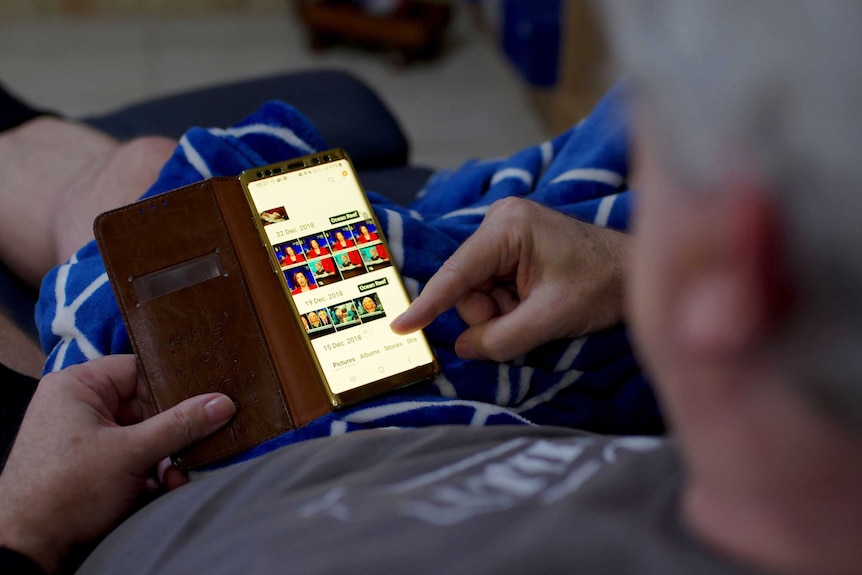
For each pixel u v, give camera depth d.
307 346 0.63
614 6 0.28
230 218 0.66
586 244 0.64
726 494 0.33
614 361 0.69
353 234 0.68
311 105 1.19
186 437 0.58
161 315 0.62
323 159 0.70
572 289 0.63
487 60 2.23
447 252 0.71
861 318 0.25
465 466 0.44
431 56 2.22
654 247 0.29
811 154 0.24
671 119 0.26
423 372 0.63
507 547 0.36
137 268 0.63
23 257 0.96
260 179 0.68
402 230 0.69
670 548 0.34
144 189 0.84
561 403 0.68
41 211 0.95
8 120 1.04
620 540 0.35
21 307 0.95
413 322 0.61
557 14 1.95
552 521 0.37
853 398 0.26
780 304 0.26
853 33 0.23
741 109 0.25
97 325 0.66
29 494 0.54
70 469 0.55
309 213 0.68
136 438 0.56
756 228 0.25
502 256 0.63
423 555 0.36
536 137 1.98
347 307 0.65
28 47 2.15
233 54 2.20
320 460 0.47
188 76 2.10
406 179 1.13
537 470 0.42
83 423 0.56
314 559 0.38
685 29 0.25
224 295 0.64
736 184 0.25
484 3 2.35
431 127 1.99
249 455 0.60
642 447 0.42
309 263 0.66
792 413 0.29
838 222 0.24
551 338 0.64
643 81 0.27
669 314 0.30
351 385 0.63
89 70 2.09
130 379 0.62
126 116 1.18
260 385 0.62
